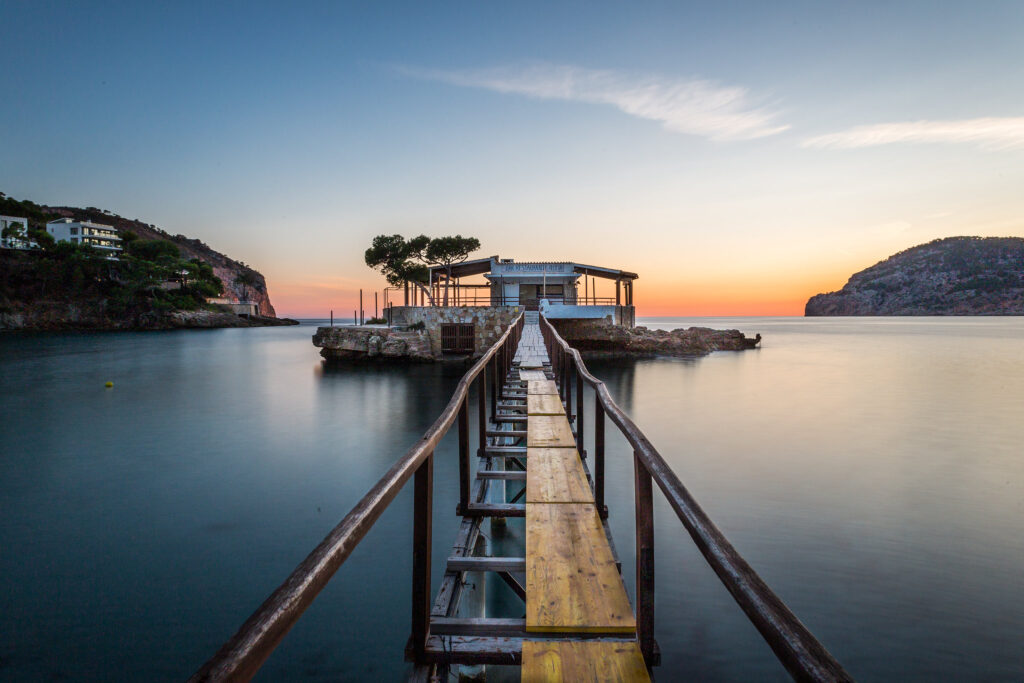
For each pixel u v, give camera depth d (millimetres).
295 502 11914
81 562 8914
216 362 42188
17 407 23578
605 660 2201
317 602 7762
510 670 6250
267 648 963
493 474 4871
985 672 6098
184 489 12797
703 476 13438
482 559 3111
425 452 2223
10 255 93000
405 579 8398
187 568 8727
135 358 45531
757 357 46500
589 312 34281
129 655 6492
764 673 6195
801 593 7758
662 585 8234
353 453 16156
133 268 103500
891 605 7438
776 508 11172
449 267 37656
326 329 39125
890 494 12047
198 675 830
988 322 198250
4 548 9500
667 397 25828
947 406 23688
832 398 25656
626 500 12062
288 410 23047
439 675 2350
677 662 6406
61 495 12375
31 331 87312
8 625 7070
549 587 2768
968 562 8680
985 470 13953
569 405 7262
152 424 20281
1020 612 7262
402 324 37531
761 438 17656
